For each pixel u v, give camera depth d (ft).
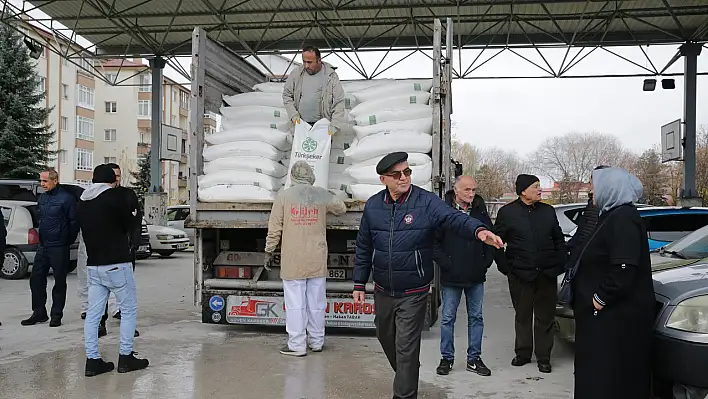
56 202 23.48
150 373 17.28
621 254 11.63
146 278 41.01
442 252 17.04
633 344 11.80
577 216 28.48
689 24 52.49
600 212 12.52
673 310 12.56
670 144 56.49
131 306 17.47
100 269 16.83
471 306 17.53
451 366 17.83
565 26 54.80
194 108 21.21
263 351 19.76
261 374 17.17
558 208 29.09
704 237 20.11
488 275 43.93
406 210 12.89
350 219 19.90
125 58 60.75
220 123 23.30
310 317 19.53
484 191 215.72
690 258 19.01
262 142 21.52
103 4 50.14
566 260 17.62
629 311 11.80
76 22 49.67
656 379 12.83
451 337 17.48
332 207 19.45
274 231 19.13
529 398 15.31
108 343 20.86
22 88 84.28
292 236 19.01
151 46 59.82
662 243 25.39
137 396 15.26
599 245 12.20
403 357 12.89
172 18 49.88
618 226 11.84
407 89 22.65
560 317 18.71
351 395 15.39
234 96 23.76
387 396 15.31
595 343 12.02
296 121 20.17
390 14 52.70
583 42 55.93
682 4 48.73
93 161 157.07
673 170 187.01
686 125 54.03
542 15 51.72
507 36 54.44
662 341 12.44
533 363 18.71
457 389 16.05
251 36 59.21
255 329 23.24
